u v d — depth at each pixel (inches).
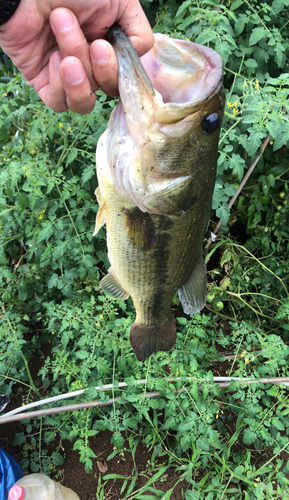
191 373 17.5
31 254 21.9
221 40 17.2
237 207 23.0
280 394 17.4
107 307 18.6
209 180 10.2
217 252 24.4
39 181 18.1
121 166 10.0
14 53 9.3
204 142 9.4
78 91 8.8
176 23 18.5
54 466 19.0
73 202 19.2
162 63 9.4
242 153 20.0
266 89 16.9
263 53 18.5
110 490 18.3
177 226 10.8
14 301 22.3
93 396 16.8
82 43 8.5
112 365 19.0
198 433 16.8
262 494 16.3
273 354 17.9
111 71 8.7
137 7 9.1
